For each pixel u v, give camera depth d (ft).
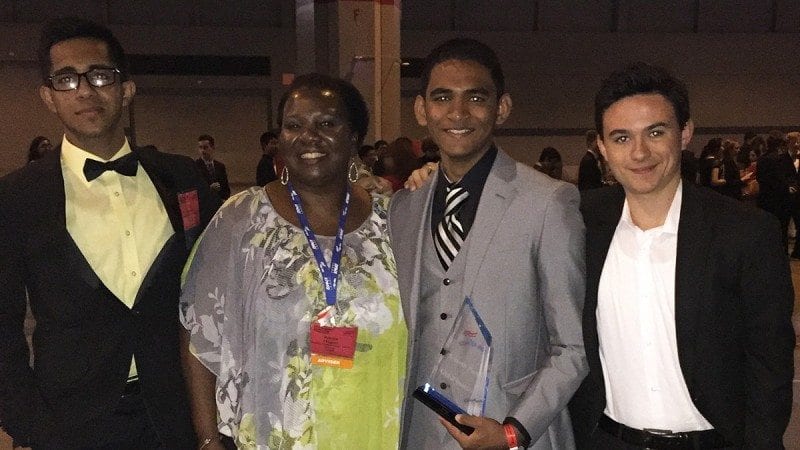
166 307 7.63
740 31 70.95
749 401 6.70
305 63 45.96
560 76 69.67
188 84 66.49
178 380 7.67
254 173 69.51
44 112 64.03
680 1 70.33
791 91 72.18
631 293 6.97
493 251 7.16
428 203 7.67
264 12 65.92
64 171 7.53
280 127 7.61
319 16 44.47
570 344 7.06
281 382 7.22
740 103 71.51
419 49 66.69
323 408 7.20
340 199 7.76
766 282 6.47
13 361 7.10
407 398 7.43
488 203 7.31
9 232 7.08
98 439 7.29
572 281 7.08
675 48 69.82
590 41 68.85
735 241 6.56
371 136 42.78
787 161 33.35
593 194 7.71
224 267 7.40
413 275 7.38
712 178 35.88
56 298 7.14
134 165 7.60
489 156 7.59
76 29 7.45
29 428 7.02
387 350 7.44
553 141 70.74
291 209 7.61
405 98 66.33
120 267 7.43
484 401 7.05
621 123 6.70
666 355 6.89
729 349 6.76
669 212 7.00
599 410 7.30
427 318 7.42
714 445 6.95
